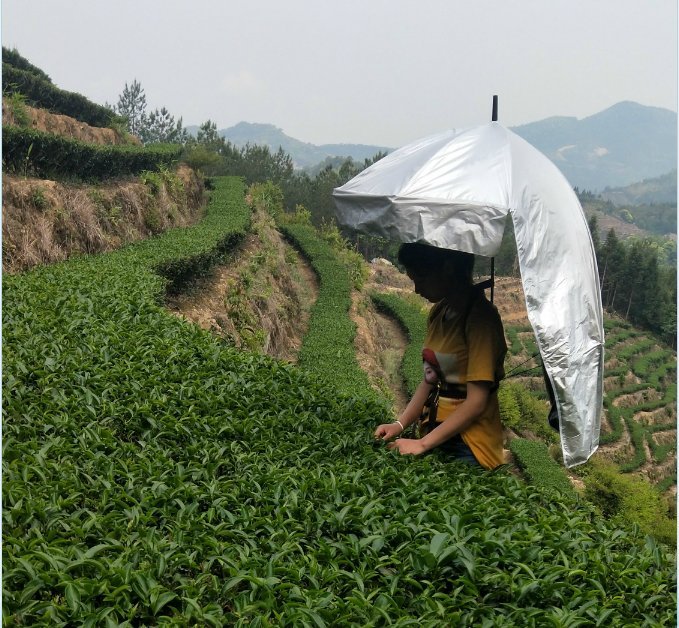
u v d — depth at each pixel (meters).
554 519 3.61
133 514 3.15
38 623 2.37
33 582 2.54
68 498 3.22
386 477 3.99
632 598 2.95
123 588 2.52
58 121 23.84
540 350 4.02
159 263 13.25
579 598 2.80
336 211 4.45
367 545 3.09
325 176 80.00
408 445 4.45
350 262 34.84
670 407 69.81
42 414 4.23
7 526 2.96
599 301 4.39
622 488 26.61
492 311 4.48
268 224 29.22
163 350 5.91
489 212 4.07
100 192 16.11
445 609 2.69
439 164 4.29
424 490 3.78
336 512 3.37
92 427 4.18
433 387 4.79
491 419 4.54
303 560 2.94
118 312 7.35
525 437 37.06
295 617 2.48
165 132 79.44
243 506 3.36
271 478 3.72
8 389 4.46
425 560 2.90
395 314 33.09
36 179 14.34
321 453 4.41
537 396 52.50
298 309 23.55
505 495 4.03
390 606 2.67
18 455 3.66
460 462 4.41
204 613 2.54
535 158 4.58
